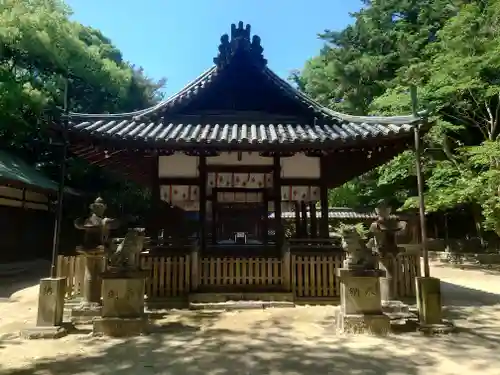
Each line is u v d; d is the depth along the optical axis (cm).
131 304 586
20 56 1798
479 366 428
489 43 1562
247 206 1136
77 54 1984
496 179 1382
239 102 963
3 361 453
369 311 583
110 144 755
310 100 945
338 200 2634
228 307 749
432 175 1792
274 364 439
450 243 2195
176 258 807
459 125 1820
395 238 688
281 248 862
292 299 784
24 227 1716
